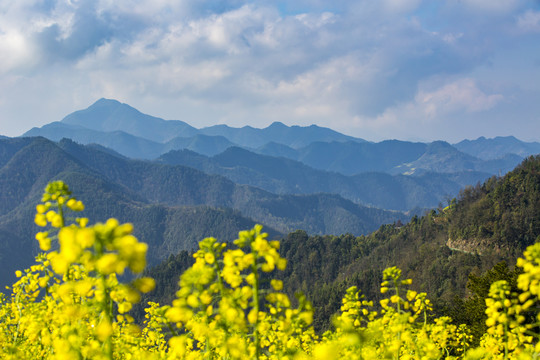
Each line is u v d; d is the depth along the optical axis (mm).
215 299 4535
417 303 7148
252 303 4523
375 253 192500
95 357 3531
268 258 4375
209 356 5191
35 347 6371
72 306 3426
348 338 4805
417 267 158625
